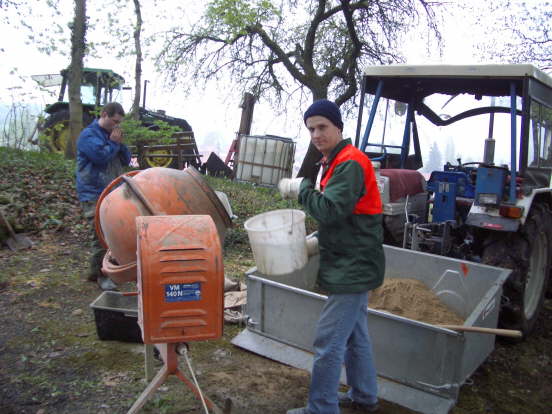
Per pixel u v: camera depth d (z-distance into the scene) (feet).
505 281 12.10
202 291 6.85
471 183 13.91
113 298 11.86
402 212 14.65
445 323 11.47
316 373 7.95
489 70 13.08
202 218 7.29
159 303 6.68
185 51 40.63
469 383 10.60
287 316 11.10
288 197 8.07
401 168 17.02
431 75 13.92
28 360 10.09
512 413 9.82
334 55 41.32
